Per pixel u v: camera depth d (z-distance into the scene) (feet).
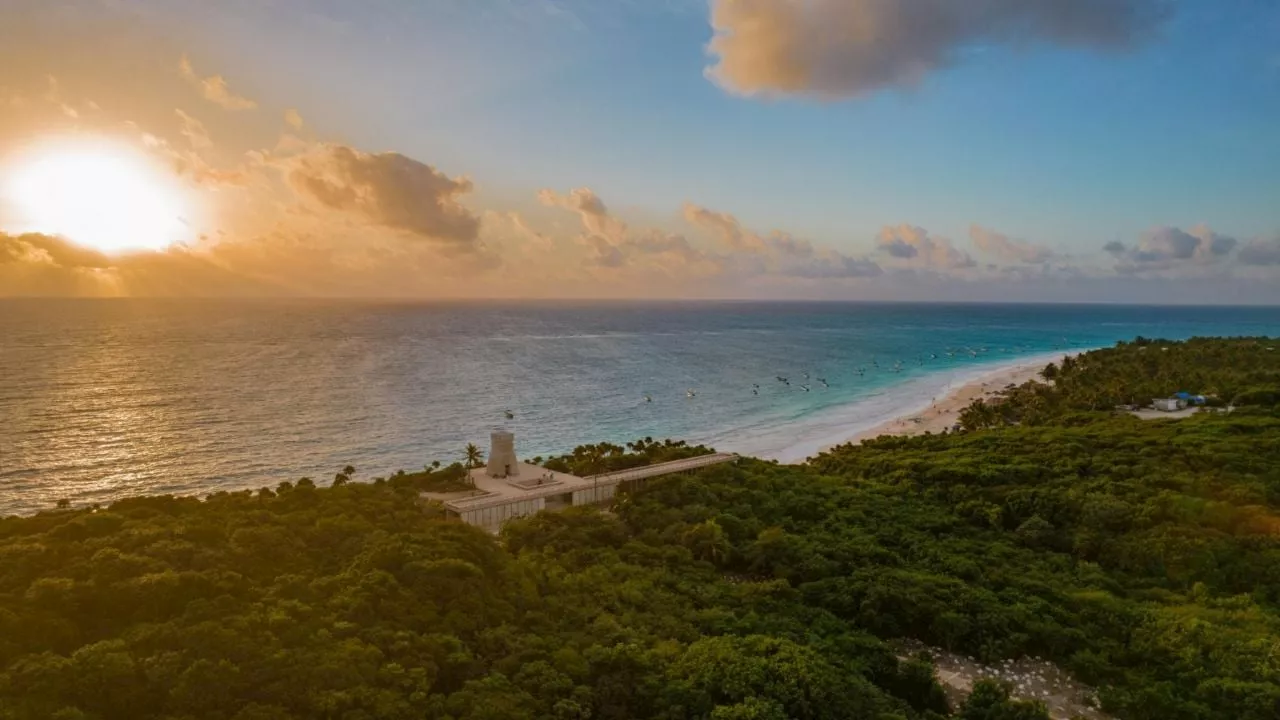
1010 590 217.97
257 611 154.30
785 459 536.83
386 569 183.93
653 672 160.86
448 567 182.50
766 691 154.71
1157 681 177.68
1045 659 194.29
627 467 373.61
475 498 302.66
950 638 197.47
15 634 137.80
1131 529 262.47
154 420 626.64
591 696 149.59
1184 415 506.89
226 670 130.52
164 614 153.28
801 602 219.00
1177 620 196.24
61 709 118.52
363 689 133.80
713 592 218.79
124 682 126.93
